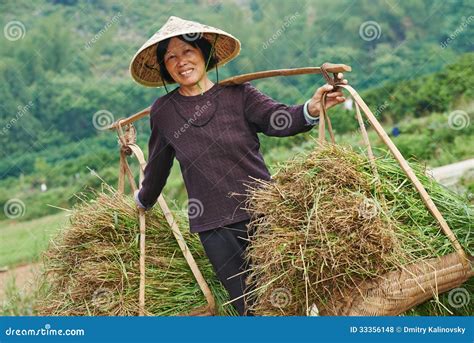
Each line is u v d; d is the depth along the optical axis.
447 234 2.97
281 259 2.89
